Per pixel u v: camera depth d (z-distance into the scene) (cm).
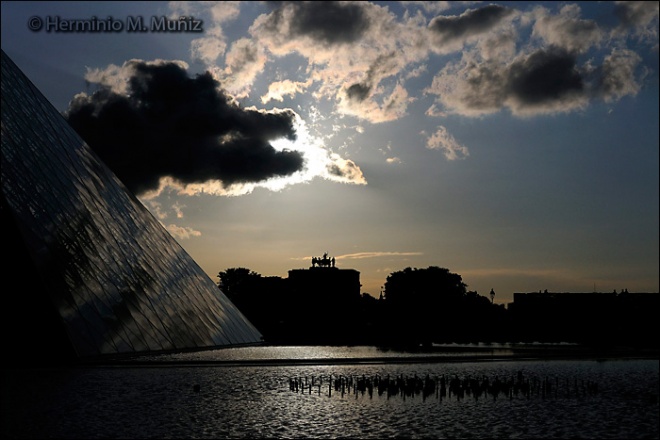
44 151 5725
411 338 13900
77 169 6231
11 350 4712
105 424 2916
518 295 16500
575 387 4625
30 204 5056
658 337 13925
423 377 5241
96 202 6250
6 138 5184
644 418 3506
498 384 4722
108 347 5069
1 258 4753
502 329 15775
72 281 5097
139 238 6906
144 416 3138
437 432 2972
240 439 2722
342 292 19262
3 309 4728
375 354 8288
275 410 3478
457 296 18438
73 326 4822
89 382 4231
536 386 4756
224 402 3681
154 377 4662
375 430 2986
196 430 2870
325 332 15725
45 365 4884
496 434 2961
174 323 6462
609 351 9350
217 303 8606
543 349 9912
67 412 3161
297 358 7138
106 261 5772
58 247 5138
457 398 4156
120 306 5575
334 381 4744
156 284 6594
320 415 3372
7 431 2719
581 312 15575
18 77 6034
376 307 18862
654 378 5466
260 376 5069
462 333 15338
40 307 4738
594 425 3269
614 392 4581
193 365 5719
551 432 3052
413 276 18688
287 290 19588
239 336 8600
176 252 8031
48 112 6334
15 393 3688
